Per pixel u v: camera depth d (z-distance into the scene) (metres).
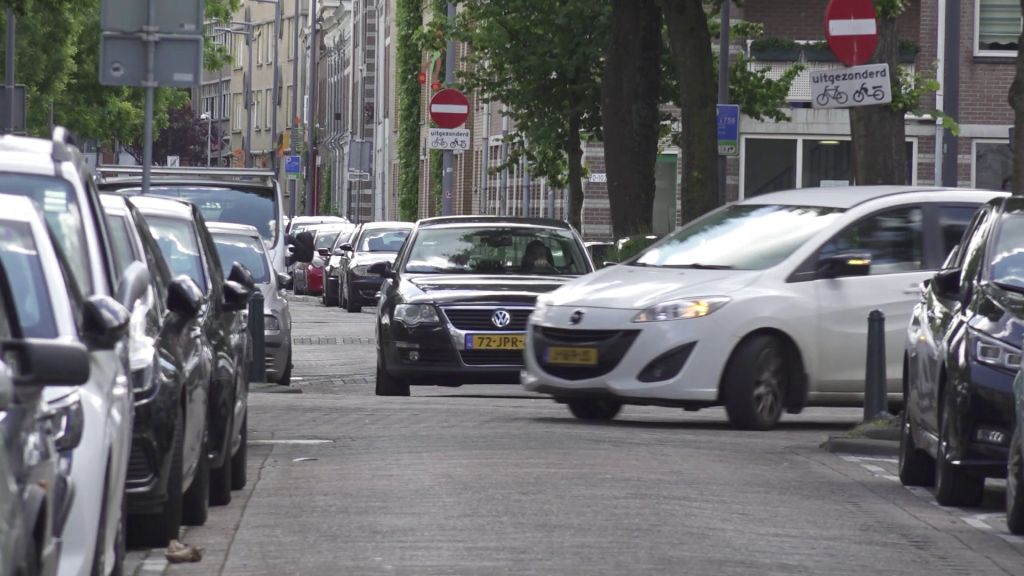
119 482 16.50
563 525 23.95
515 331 46.44
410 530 23.67
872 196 39.00
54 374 12.61
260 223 66.88
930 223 38.94
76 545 14.60
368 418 39.34
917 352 29.14
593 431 36.25
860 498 28.06
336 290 113.69
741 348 36.62
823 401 37.78
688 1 62.03
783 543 23.22
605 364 37.00
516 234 50.12
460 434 35.38
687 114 62.50
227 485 26.02
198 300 22.47
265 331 51.75
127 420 16.83
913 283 38.31
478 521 24.31
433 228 50.53
